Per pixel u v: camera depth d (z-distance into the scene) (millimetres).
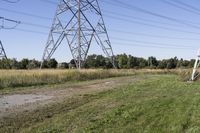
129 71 61375
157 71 67875
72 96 22109
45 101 19531
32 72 36250
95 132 11266
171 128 11992
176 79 40719
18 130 11750
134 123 12836
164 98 20578
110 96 21844
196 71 41156
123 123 12797
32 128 11977
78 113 15062
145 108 16406
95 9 59969
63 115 14562
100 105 17641
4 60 65625
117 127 12109
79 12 55812
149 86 29641
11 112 15445
